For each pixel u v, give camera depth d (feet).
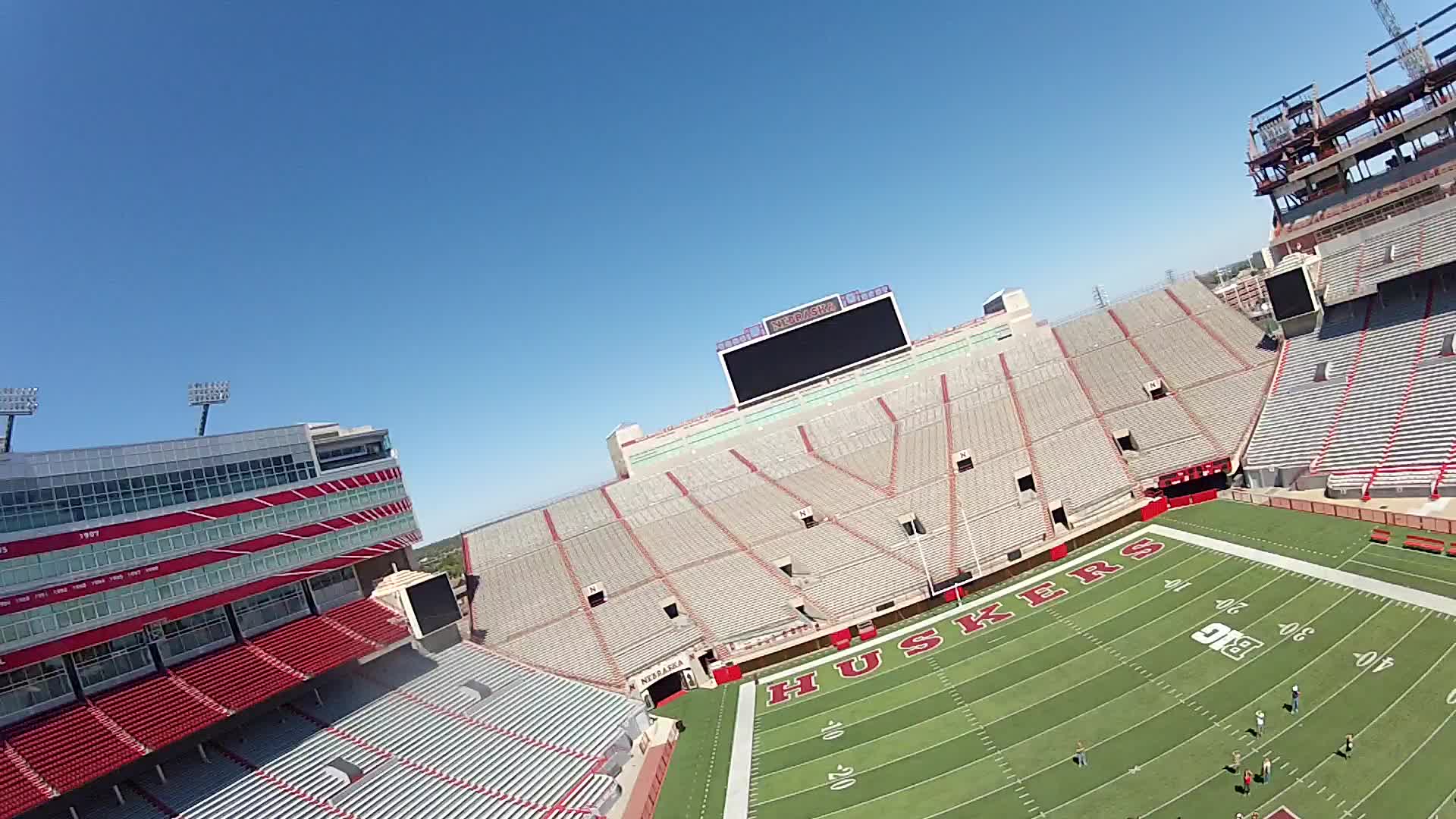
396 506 160.15
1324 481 144.05
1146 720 90.58
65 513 101.91
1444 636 88.38
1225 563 129.18
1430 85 173.88
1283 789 71.05
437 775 106.83
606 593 171.42
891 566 161.38
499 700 129.08
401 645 141.28
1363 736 75.20
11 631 92.58
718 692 140.97
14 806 84.23
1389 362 151.43
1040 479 176.14
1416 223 169.68
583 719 122.42
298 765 108.99
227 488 125.90
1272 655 96.27
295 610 132.16
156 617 108.37
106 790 101.09
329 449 156.56
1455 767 67.41
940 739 100.37
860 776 96.73
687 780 107.55
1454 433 126.52
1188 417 177.99
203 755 111.34
